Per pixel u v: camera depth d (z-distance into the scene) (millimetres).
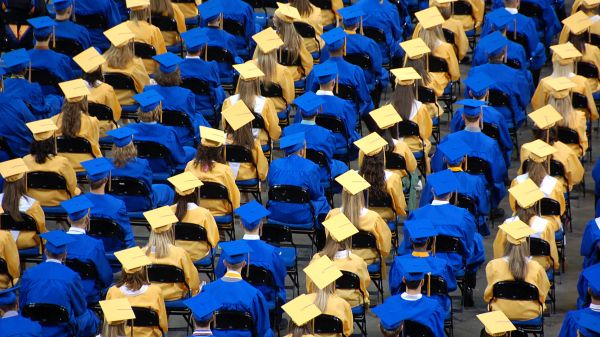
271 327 36000
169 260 33531
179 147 41469
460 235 35500
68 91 40938
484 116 42094
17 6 53438
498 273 33406
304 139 39312
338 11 49094
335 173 41781
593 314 31938
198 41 46969
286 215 37844
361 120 50344
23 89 45219
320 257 33406
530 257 35906
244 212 34625
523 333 32656
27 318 30734
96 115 43812
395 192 38031
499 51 48406
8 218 36500
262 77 45281
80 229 35406
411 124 42281
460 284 36625
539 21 55188
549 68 57906
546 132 40656
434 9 48156
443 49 47875
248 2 58719
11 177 36375
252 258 34156
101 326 35000
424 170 43844
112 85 46000
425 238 33625
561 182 40531
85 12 51594
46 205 38844
